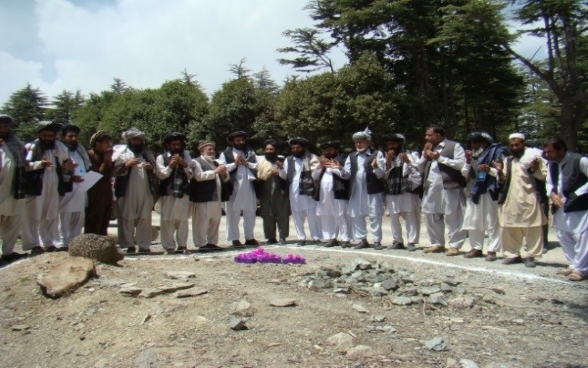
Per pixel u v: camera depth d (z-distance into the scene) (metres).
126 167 8.07
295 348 3.98
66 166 7.57
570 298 5.60
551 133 35.31
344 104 23.55
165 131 34.91
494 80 27.17
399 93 24.33
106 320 4.55
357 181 8.88
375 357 3.85
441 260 7.55
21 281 5.47
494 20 21.42
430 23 25.27
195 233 8.77
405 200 8.56
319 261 7.14
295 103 25.42
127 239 8.26
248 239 9.40
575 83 21.56
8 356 4.16
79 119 53.53
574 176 6.52
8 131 7.20
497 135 37.56
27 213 7.43
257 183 9.54
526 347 4.18
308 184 9.30
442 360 3.85
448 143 8.14
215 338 4.13
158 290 4.98
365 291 5.45
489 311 5.09
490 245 7.67
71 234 7.81
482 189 7.68
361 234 8.91
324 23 27.19
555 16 20.61
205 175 8.59
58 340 4.34
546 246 8.64
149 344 4.08
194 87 40.28
